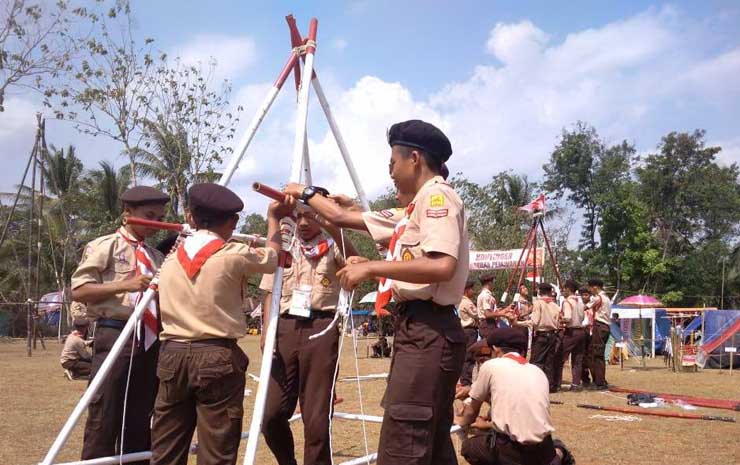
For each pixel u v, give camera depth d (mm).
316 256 4562
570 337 12234
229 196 3686
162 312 3535
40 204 23156
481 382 4941
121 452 4105
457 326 3080
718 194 45906
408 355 3008
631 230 43562
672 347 18469
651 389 12492
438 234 2873
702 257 45625
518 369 4867
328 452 4504
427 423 2953
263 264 3574
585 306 12570
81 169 37000
